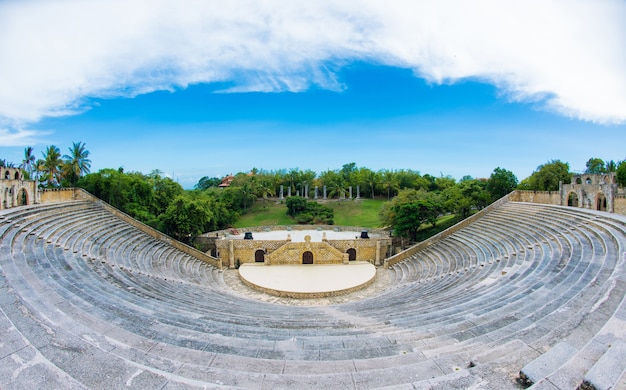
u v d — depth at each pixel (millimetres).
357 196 94500
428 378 7219
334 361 8586
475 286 21109
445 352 9227
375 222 73688
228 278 38688
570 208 35031
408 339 10836
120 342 8859
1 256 17578
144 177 69312
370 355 9523
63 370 6777
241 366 8289
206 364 8328
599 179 36625
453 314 14508
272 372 8094
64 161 54531
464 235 38438
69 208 35531
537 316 11602
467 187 57031
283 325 14039
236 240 44969
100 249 28375
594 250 20406
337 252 43875
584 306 11289
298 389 6770
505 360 7441
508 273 21656
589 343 7426
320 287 33156
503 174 56000
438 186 98688
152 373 6746
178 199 47906
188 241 48844
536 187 54125
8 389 5855
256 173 104188
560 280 16484
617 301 11203
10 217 25359
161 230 47156
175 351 8898
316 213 74062
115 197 51281
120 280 21188
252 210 82625
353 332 12211
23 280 13805
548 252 23859
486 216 41844
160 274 28141
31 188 33938
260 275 38000
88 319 10617
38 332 8328
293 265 43094
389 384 7023
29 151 62969
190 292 23656
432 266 34906
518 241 30016
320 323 14539
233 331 12055
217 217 59344
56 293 13000
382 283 35875
